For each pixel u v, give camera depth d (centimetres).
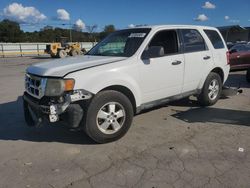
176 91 594
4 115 658
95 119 457
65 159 426
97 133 462
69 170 393
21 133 536
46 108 443
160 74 547
